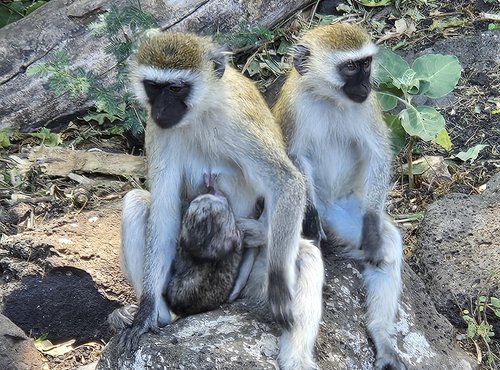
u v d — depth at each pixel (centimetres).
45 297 229
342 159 230
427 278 234
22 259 231
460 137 258
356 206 231
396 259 223
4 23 276
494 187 242
